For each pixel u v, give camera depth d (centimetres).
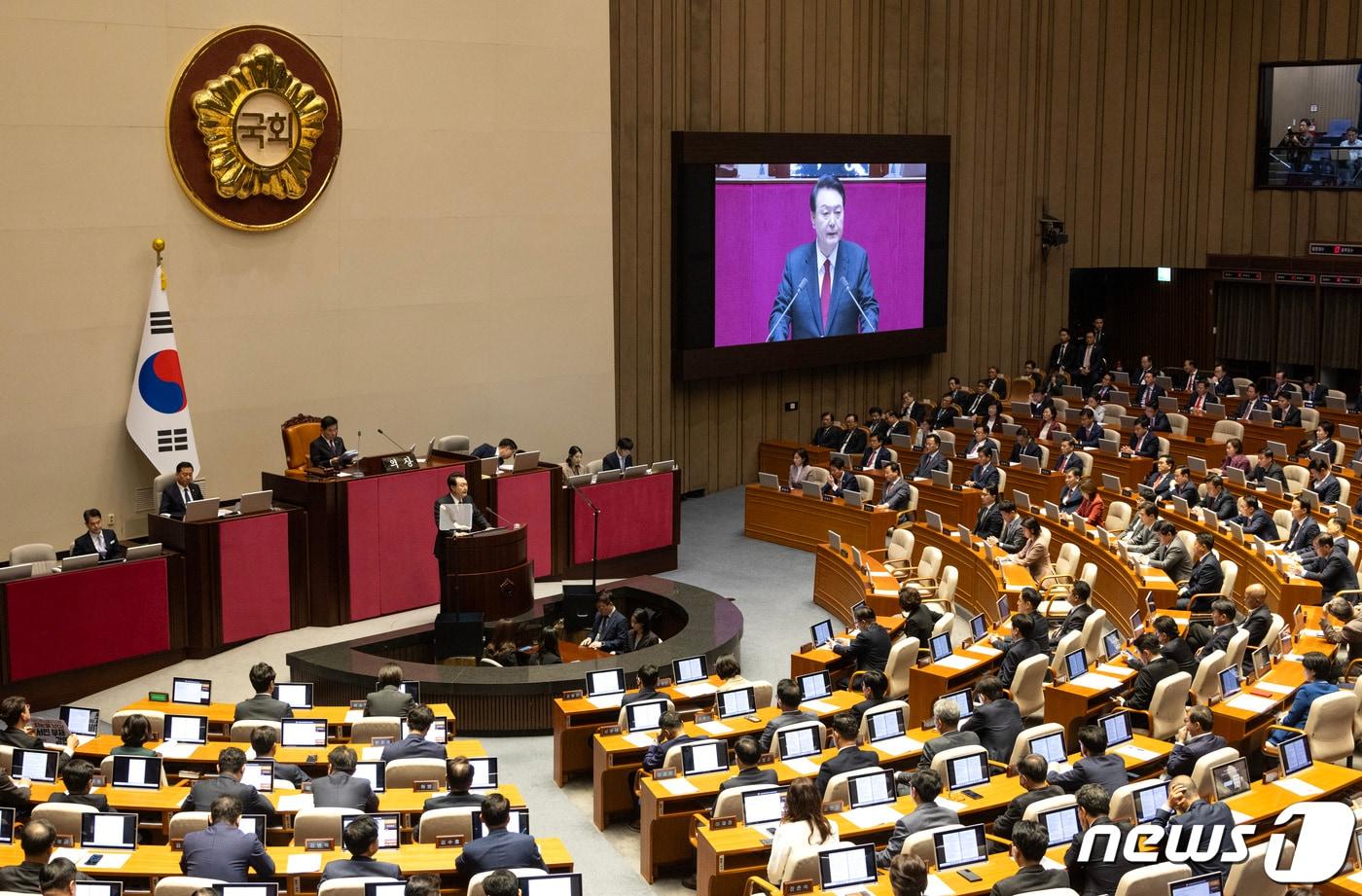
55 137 1659
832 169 2483
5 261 1636
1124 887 823
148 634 1545
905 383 2750
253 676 1225
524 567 1666
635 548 1953
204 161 1772
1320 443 2208
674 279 2336
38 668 1467
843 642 1436
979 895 864
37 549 1573
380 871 852
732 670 1247
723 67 2369
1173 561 1678
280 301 1867
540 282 2128
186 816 932
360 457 1792
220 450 1833
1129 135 2930
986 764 1039
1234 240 2950
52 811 926
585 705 1299
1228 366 3000
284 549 1648
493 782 1058
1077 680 1280
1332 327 2844
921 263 2650
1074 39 2858
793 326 2472
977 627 1433
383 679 1260
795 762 1096
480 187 2045
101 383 1725
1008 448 2442
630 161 2267
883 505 2025
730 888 954
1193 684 1255
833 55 2520
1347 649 1310
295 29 1834
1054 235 2847
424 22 1958
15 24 1619
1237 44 2895
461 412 2069
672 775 1095
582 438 2212
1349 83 2792
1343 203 2825
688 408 2420
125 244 1725
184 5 1738
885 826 968
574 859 1145
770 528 2188
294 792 1044
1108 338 3066
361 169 1922
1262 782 1028
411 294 1992
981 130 2761
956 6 2688
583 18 2123
